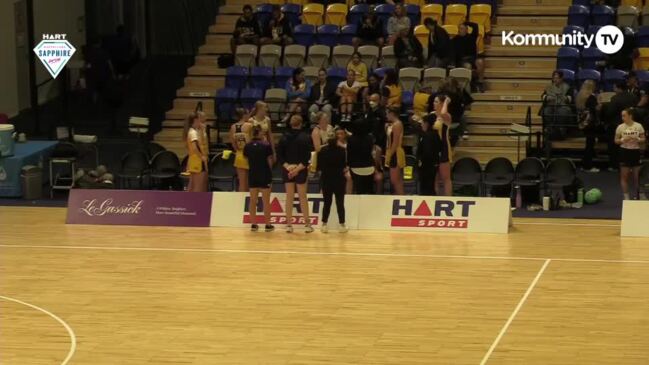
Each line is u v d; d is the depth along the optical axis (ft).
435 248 74.95
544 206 85.97
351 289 65.00
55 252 74.84
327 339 55.77
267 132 81.30
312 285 65.92
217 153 94.84
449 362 52.03
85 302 62.90
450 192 83.10
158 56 126.93
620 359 52.34
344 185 79.41
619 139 84.43
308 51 107.45
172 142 105.91
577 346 54.29
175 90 118.83
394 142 82.69
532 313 59.98
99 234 80.23
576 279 66.74
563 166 86.94
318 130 83.51
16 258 73.26
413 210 80.74
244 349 54.29
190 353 53.78
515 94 103.35
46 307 61.98
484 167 94.89
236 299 63.10
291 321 58.85
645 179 85.15
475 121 102.58
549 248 74.54
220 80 110.11
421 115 92.48
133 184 94.63
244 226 82.12
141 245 76.74
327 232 79.92
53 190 94.89
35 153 94.58
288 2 115.55
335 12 111.45
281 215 81.66
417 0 113.29
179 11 125.90
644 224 77.82
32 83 109.60
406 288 65.10
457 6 109.81
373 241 77.15
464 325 57.88
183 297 63.62
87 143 98.73
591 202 87.45
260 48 107.96
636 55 104.06
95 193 84.43
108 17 128.47
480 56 106.52
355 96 97.09
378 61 105.29
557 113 97.30
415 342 55.16
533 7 110.93
